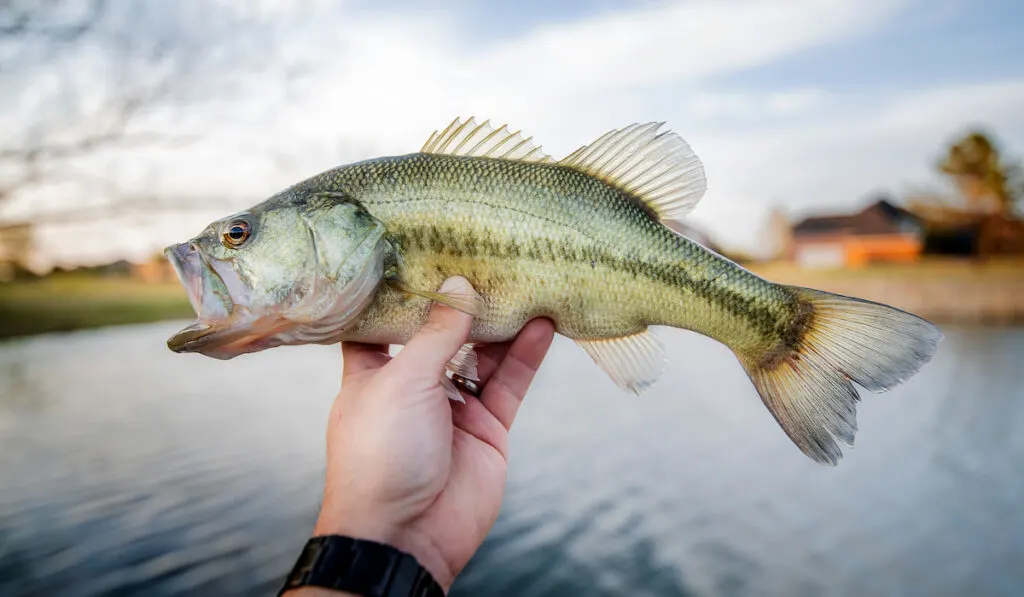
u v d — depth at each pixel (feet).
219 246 1.01
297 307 1.02
